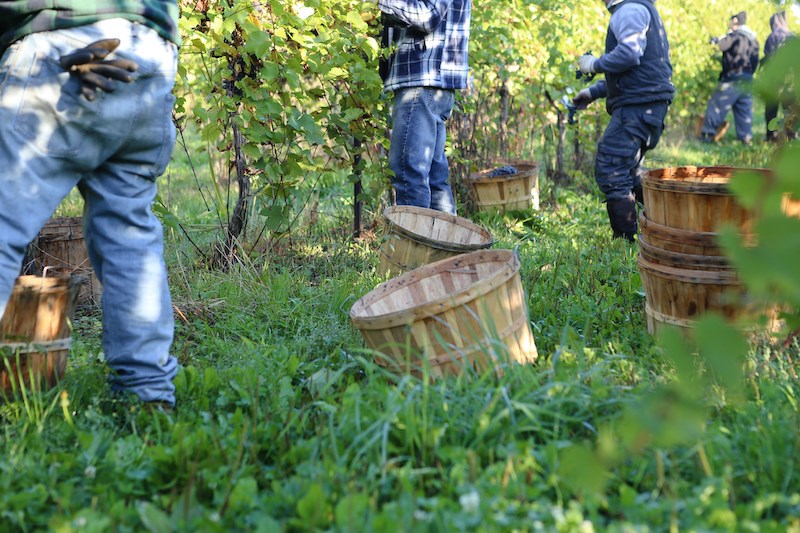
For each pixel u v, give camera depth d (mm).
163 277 2615
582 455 1502
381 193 5168
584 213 6727
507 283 2863
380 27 4926
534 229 6156
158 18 2523
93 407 2506
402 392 2602
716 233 3055
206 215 6176
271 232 4836
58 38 2363
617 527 1789
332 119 4887
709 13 13023
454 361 2658
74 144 2387
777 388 2525
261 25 4410
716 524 1829
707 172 3586
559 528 1776
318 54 4477
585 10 8539
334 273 4660
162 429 2508
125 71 2365
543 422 2357
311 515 1887
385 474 2080
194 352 3377
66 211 6129
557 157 8195
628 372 2844
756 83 1223
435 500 1905
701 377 2213
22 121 2330
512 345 2877
